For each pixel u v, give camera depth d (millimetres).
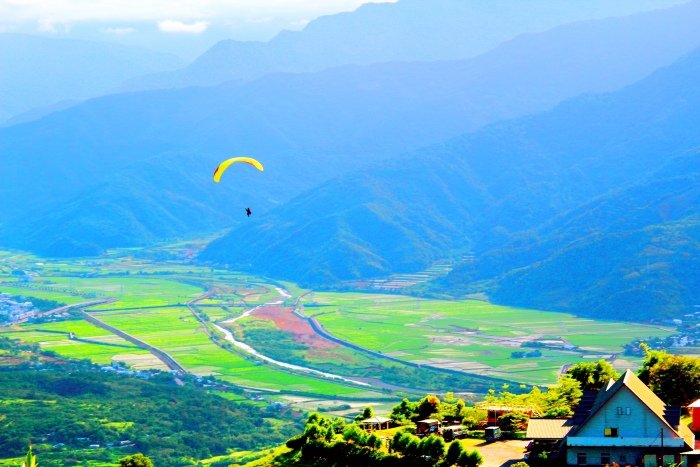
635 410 118625
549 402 154125
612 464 115750
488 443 139250
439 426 149500
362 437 137875
